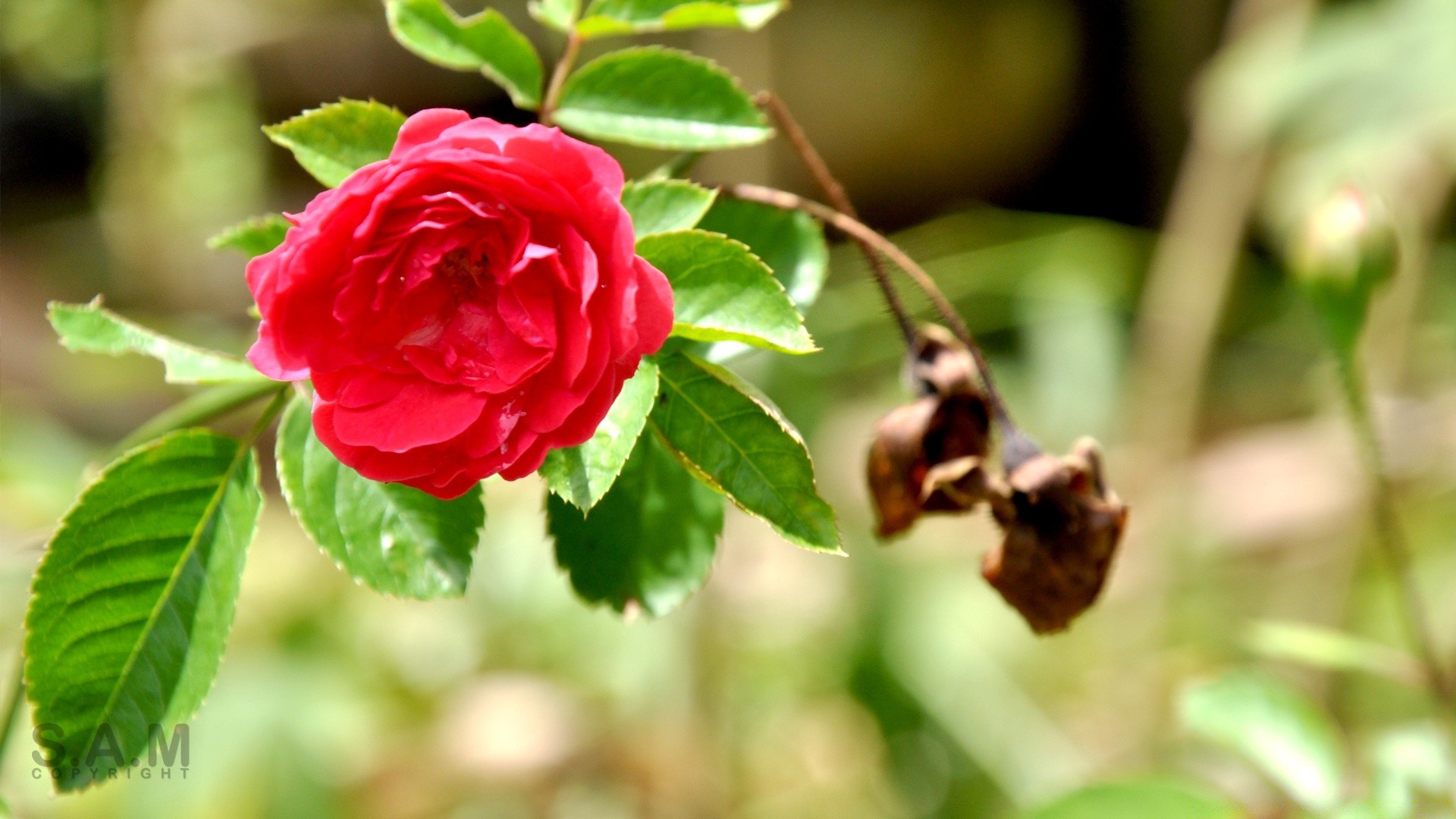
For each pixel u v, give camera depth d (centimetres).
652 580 53
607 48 102
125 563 51
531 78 54
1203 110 100
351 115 51
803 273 55
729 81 54
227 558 51
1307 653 60
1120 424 109
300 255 48
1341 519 99
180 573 51
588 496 49
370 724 84
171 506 51
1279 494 114
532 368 48
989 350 121
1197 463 128
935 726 83
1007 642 94
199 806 71
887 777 84
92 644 51
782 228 55
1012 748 82
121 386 102
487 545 90
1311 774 58
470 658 90
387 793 83
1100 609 100
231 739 73
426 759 86
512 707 89
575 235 48
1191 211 102
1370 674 89
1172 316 99
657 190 52
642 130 54
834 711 90
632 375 48
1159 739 87
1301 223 59
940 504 54
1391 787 57
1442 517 102
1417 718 85
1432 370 114
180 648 51
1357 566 85
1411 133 85
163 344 53
